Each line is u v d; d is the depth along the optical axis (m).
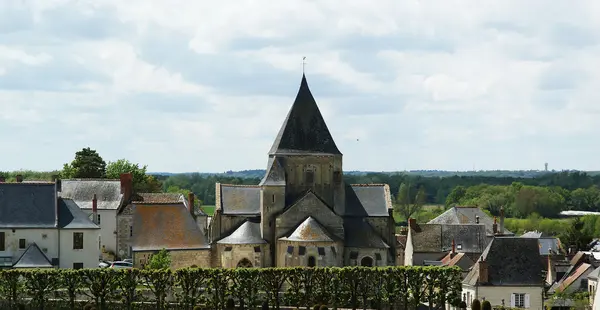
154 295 125.00
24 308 119.31
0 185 137.62
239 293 125.62
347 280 128.50
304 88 159.25
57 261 135.12
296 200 150.88
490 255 131.50
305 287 128.12
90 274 122.75
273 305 126.06
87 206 173.25
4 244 133.88
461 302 128.38
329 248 144.75
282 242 146.88
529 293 129.75
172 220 147.75
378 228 158.25
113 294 122.94
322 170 156.62
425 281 129.12
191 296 124.94
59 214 137.50
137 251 142.75
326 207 149.88
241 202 156.88
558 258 199.12
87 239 136.88
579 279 165.25
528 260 131.75
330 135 159.00
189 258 145.88
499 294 129.50
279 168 153.25
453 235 190.38
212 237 154.25
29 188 138.75
